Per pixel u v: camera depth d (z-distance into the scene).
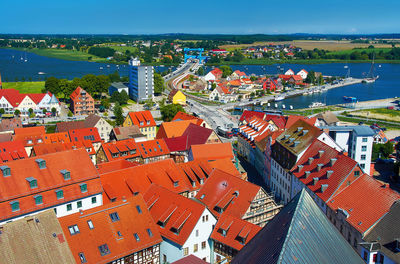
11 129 183.25
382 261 73.81
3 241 64.81
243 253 52.34
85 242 72.56
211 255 83.88
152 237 79.19
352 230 81.12
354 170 90.81
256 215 90.00
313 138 113.62
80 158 92.81
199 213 81.31
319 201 95.12
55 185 85.94
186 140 152.62
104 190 93.12
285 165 117.12
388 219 77.00
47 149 134.00
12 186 81.69
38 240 67.62
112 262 73.31
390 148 159.50
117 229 76.81
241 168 153.50
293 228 43.50
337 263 45.69
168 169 103.38
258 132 159.38
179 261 64.62
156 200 89.25
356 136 134.50
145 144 144.50
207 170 106.88
